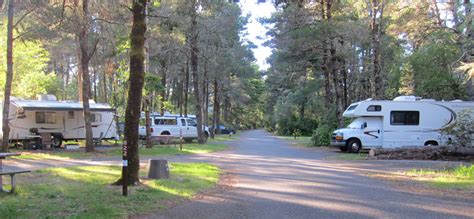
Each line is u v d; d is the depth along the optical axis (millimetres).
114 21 18828
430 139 23438
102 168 14383
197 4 23312
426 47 28859
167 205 8602
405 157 20281
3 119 19484
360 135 24141
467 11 24875
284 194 10156
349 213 8094
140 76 10617
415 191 10695
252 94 82562
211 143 33031
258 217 7738
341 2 28219
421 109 23578
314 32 27062
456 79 27578
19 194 9094
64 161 17734
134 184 10516
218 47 37438
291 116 59469
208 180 12156
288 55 32375
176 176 12578
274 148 29250
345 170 15469
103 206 7957
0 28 31422
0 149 21828
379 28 29594
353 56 33094
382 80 31766
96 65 30906
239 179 12875
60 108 25344
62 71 55656
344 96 36250
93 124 27156
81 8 17000
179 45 29484
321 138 30641
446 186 11336
